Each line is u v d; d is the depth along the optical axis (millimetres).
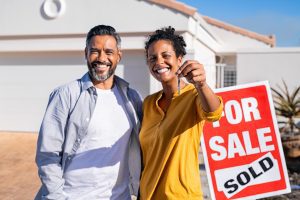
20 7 11438
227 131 3455
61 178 2453
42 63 11609
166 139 2402
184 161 2350
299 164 7207
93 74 2613
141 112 2822
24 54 11742
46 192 2410
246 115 3473
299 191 5848
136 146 2730
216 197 3383
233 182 3408
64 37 11211
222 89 3480
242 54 12172
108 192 2594
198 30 11500
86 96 2537
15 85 11828
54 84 11523
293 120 8938
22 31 11445
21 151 9266
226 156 3430
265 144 3443
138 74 10680
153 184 2393
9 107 11883
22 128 11773
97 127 2545
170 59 2529
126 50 10742
